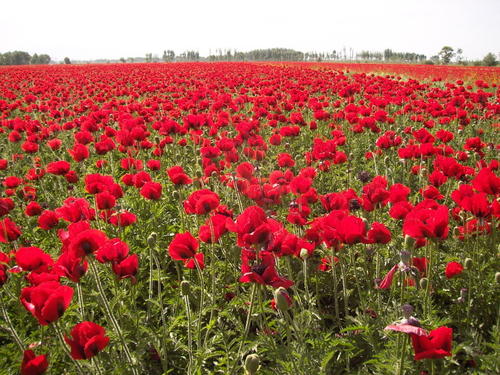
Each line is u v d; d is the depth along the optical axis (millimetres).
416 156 7652
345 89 17141
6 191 7770
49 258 3395
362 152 11641
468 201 4191
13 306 4930
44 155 12391
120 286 4945
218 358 4191
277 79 24953
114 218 5469
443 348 2406
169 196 8016
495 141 12297
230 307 4570
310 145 11695
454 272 4473
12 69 57125
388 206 5938
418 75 39844
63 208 4129
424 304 3932
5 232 4496
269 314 4621
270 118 12766
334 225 3971
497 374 3252
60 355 4051
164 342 3959
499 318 3719
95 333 2848
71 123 13062
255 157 8273
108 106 16344
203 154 7336
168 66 53094
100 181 5391
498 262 4641
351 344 3799
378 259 4477
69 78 36594
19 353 3949
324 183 8727
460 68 44125
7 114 16516
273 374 3643
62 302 2840
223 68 45844
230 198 7250
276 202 5277
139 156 10602
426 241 4359
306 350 3480
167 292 5152
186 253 3811
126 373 3689
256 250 3209
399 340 3371
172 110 14438
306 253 3906
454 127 13320
